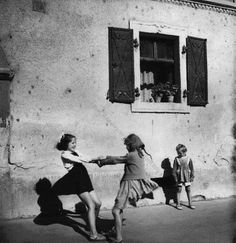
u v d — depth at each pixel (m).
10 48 6.37
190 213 6.79
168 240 5.13
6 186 6.17
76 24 6.93
